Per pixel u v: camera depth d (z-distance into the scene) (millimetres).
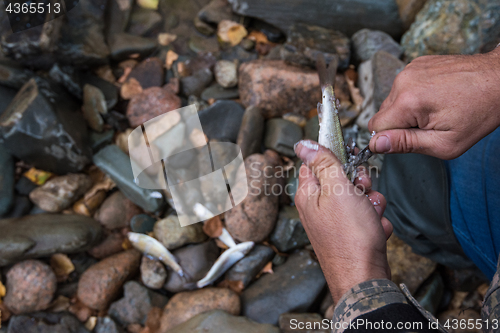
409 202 1572
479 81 911
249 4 2693
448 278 2006
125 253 2139
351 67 2627
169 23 2846
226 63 2557
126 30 2754
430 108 956
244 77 2475
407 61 2502
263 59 2576
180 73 2629
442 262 1637
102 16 2561
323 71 1288
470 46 2174
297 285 1986
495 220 1154
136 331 1991
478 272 1560
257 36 2836
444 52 2289
